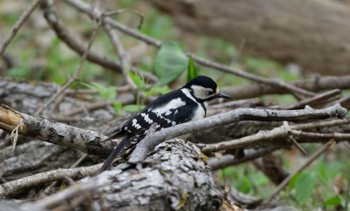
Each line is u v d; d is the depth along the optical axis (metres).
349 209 10.47
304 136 8.30
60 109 11.79
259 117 7.43
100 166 7.64
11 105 11.61
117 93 11.95
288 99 15.68
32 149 9.23
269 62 18.59
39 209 5.51
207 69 17.53
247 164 11.93
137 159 6.59
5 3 20.36
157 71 10.77
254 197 11.04
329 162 13.67
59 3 20.33
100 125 9.85
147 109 8.56
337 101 9.77
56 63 16.61
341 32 15.62
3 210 5.43
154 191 6.16
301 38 15.93
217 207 6.51
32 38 18.61
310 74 18.30
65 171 7.55
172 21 20.00
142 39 12.84
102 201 5.88
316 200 10.69
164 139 6.96
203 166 6.70
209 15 16.53
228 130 9.23
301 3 15.89
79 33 19.14
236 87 12.23
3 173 9.13
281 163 11.77
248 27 16.30
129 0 21.06
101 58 13.40
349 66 15.66
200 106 8.94
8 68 16.45
